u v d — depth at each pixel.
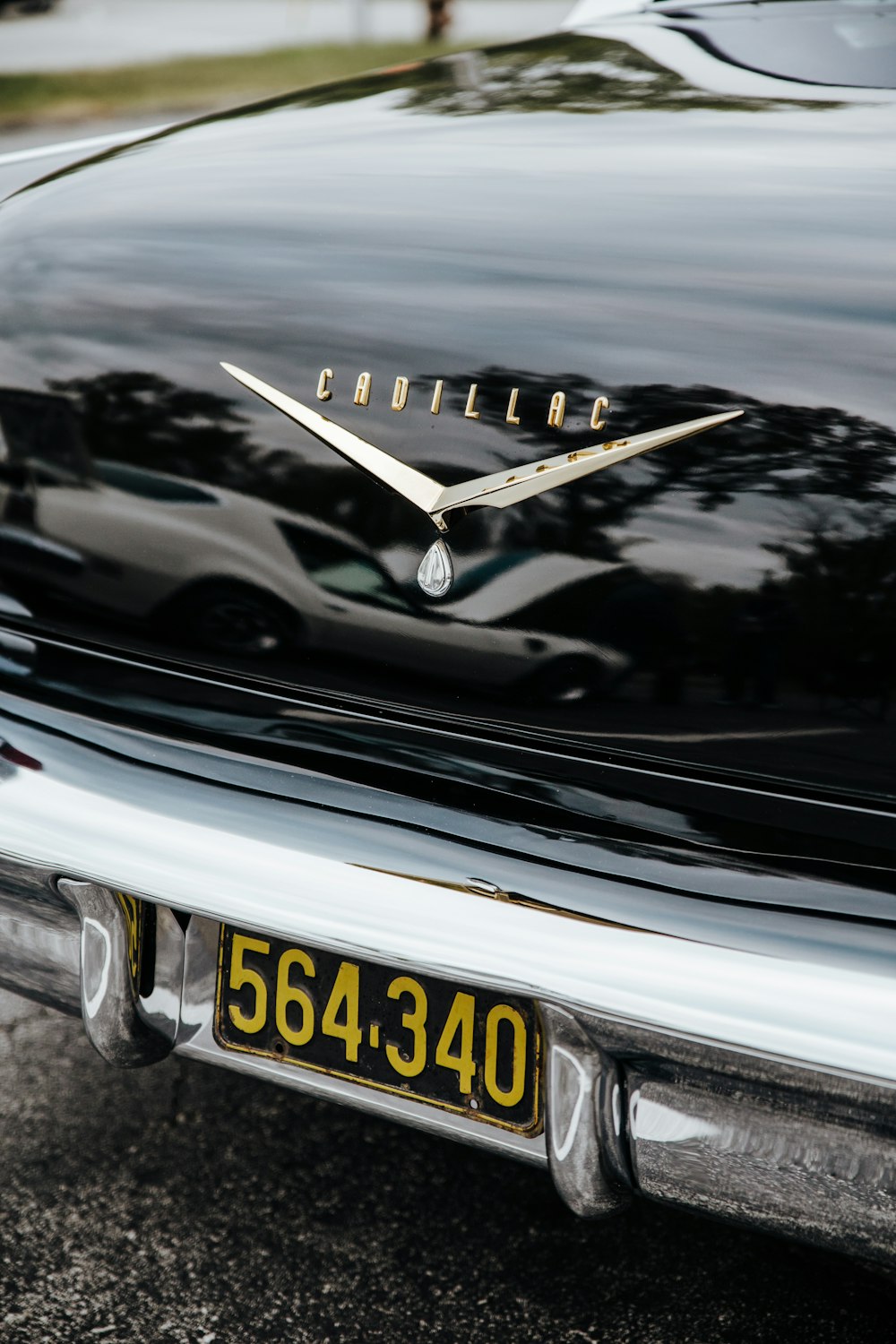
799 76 2.30
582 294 1.96
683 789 1.98
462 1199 2.54
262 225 2.12
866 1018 1.81
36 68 18.53
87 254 2.19
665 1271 2.42
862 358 1.86
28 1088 2.72
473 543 1.99
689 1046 1.85
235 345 2.09
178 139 2.39
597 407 1.93
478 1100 2.00
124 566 2.19
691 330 1.92
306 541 2.07
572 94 2.30
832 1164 1.84
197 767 2.12
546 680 2.00
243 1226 2.48
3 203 2.34
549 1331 2.33
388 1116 2.04
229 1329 2.33
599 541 1.94
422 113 2.30
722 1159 1.88
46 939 2.16
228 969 2.10
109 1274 2.41
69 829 2.10
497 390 1.97
